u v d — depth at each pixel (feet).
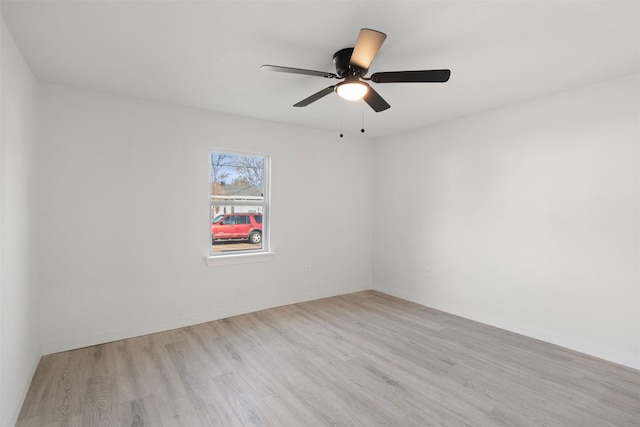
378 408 6.84
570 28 6.24
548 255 10.15
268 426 6.28
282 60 7.71
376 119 12.80
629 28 6.23
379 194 16.26
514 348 9.71
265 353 9.32
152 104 10.63
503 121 11.22
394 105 10.98
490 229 11.65
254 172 13.17
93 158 9.72
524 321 10.74
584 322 9.41
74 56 7.46
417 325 11.59
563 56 7.42
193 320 11.51
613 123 8.81
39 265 8.96
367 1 5.44
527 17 5.90
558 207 9.91
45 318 9.08
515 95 10.00
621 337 8.75
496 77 8.59
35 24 6.12
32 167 8.27
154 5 5.57
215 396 7.23
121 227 10.18
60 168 9.25
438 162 13.41
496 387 7.63
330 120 13.00
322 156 14.80
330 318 12.26
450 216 12.98
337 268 15.48
